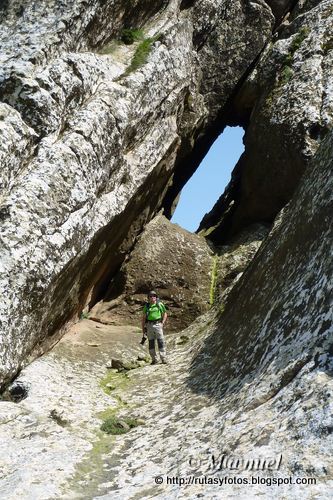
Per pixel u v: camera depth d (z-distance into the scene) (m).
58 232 13.64
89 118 15.36
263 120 20.69
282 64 21.70
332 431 6.77
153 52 19.34
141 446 9.19
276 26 24.56
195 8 23.39
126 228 19.19
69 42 16.47
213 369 11.92
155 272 19.58
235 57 24.09
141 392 12.27
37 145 14.33
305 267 10.23
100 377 13.84
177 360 14.33
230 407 9.13
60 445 9.17
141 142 19.00
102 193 16.42
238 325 12.41
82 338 16.44
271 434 7.32
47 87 14.79
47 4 16.81
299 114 19.64
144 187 19.14
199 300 19.23
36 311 13.20
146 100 18.45
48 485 7.66
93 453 9.07
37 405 10.99
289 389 8.03
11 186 13.43
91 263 16.73
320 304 8.88
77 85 15.71
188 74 21.89
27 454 8.72
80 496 7.55
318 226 10.47
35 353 13.88
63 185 14.00
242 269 19.61
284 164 19.75
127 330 18.09
